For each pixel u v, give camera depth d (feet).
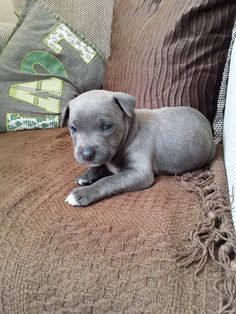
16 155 1.38
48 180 1.19
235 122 1.04
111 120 1.09
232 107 1.12
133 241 0.90
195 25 1.37
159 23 1.46
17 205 1.05
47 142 1.49
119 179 1.09
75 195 1.04
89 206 1.03
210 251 0.85
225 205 0.96
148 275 0.84
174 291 0.81
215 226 0.92
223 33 1.36
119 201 1.05
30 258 0.91
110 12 1.81
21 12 1.88
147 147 1.16
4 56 1.74
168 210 0.98
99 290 0.85
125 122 1.14
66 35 1.76
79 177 1.18
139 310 0.82
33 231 0.96
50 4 1.86
